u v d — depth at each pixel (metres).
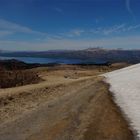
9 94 31.33
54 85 41.88
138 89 29.34
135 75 48.38
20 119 20.62
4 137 16.23
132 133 14.66
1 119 21.69
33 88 37.34
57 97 30.70
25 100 29.97
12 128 18.06
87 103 23.89
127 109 20.30
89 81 48.78
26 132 16.53
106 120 17.25
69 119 18.20
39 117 20.33
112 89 32.06
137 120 17.03
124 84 35.84
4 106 26.98
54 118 19.22
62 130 15.68
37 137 15.17
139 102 22.47
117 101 23.92
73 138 14.07
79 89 36.41
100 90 32.56
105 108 21.02
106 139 13.74
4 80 49.50
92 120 17.28
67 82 48.16
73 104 24.16
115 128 15.48
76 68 167.88
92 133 14.62
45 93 34.91
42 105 25.91
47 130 16.17
